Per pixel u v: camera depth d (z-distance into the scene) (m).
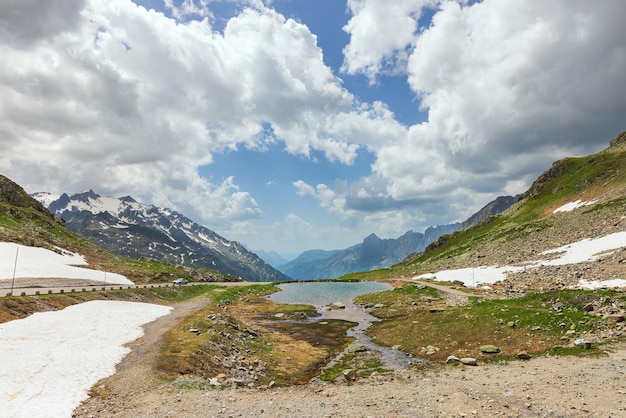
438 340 46.28
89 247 183.62
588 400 23.27
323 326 66.19
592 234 92.81
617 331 36.81
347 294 115.25
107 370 32.00
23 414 21.95
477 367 34.75
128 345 40.91
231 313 80.88
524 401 23.92
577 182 161.25
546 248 99.62
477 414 21.97
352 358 43.62
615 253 72.00
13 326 45.19
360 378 34.06
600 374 28.06
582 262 76.12
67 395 25.72
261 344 50.44
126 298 80.06
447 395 26.12
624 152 164.50
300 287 134.62
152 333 47.31
